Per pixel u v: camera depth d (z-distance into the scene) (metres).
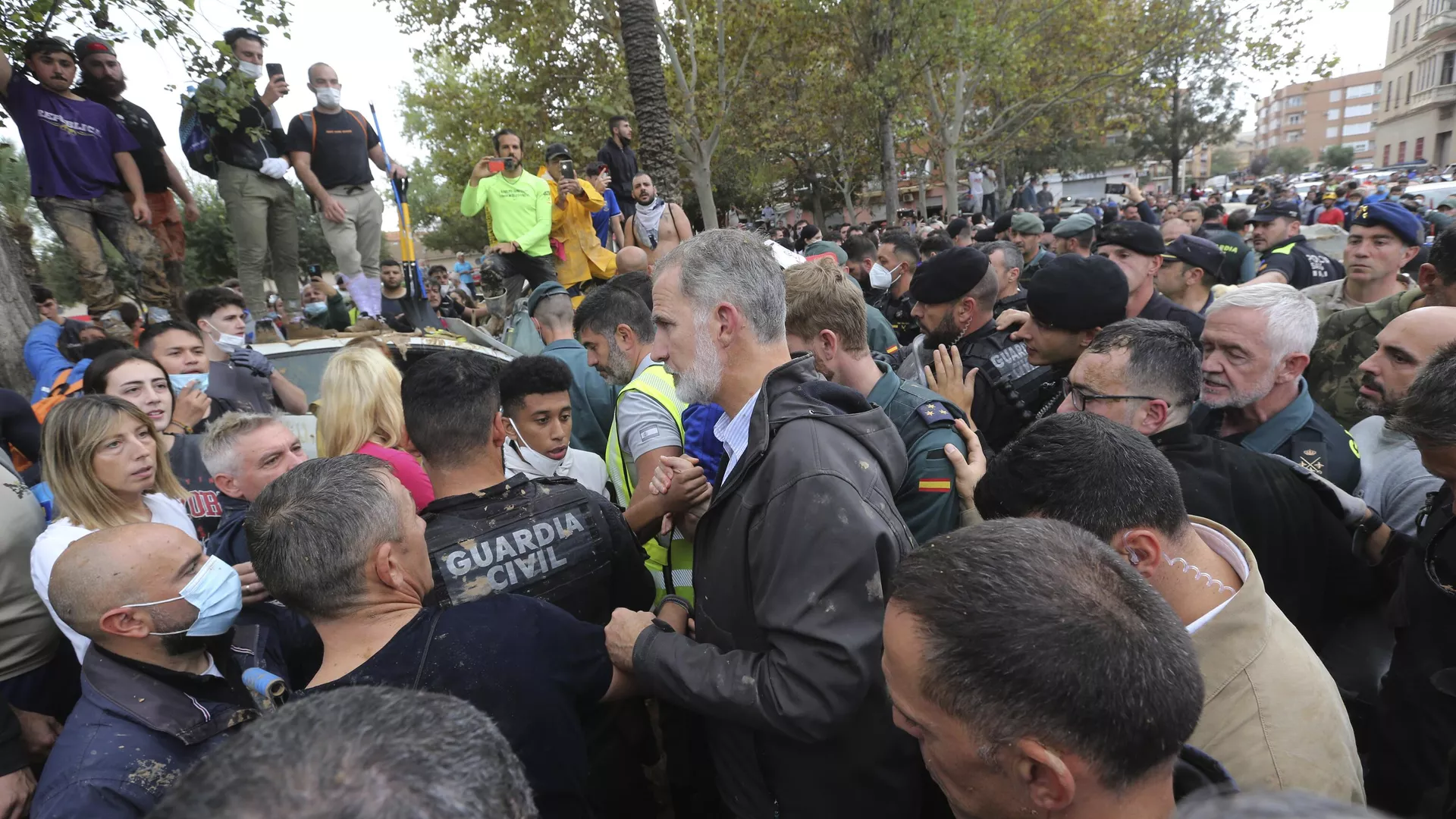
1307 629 2.00
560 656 1.60
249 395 3.97
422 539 1.60
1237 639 1.25
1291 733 1.20
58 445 2.26
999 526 1.03
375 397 2.58
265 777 0.66
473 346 5.56
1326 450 2.24
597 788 2.08
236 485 2.40
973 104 26.48
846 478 1.47
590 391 3.55
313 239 20.58
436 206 39.38
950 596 0.93
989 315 3.22
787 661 1.42
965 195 32.06
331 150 6.79
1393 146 69.56
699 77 17.59
